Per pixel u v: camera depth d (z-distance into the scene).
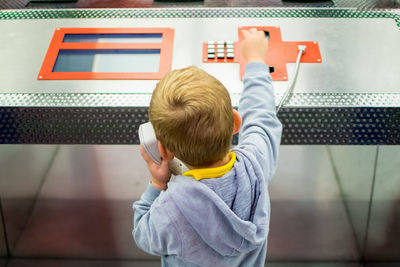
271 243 1.93
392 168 1.62
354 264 1.90
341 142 1.30
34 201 1.92
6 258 1.96
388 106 1.23
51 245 1.95
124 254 1.95
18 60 1.40
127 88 1.30
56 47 1.44
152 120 0.74
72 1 1.79
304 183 1.92
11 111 1.25
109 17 1.57
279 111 1.25
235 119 0.87
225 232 0.80
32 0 1.79
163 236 0.79
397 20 1.54
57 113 1.25
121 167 1.88
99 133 1.29
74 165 1.88
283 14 1.58
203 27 1.52
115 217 1.93
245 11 1.59
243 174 0.79
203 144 0.72
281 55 1.39
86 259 1.95
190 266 0.89
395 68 1.36
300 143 1.31
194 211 0.77
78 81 1.32
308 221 1.92
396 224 1.73
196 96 0.70
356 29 1.50
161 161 0.86
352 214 1.89
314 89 1.29
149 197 0.89
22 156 1.81
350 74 1.34
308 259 1.92
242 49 1.10
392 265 1.87
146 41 1.47
